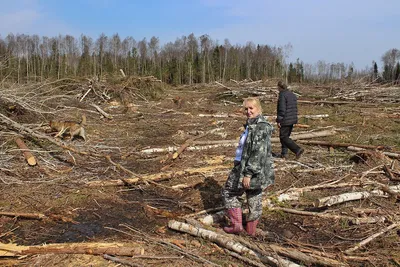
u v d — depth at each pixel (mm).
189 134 10602
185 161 7789
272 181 4242
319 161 7695
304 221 4949
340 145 8852
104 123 11727
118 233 4613
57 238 4473
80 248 4047
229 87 20766
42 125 9664
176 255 4008
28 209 5301
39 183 6293
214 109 16188
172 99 18453
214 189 6141
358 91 18547
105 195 5902
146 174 6895
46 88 12883
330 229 4727
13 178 6375
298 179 6496
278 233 4629
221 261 3893
